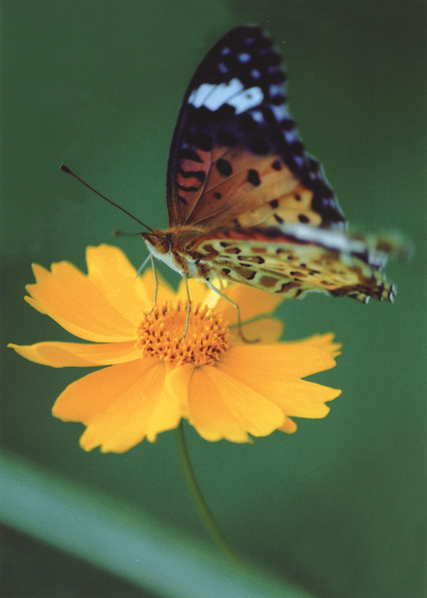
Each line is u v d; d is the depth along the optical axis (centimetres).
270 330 32
